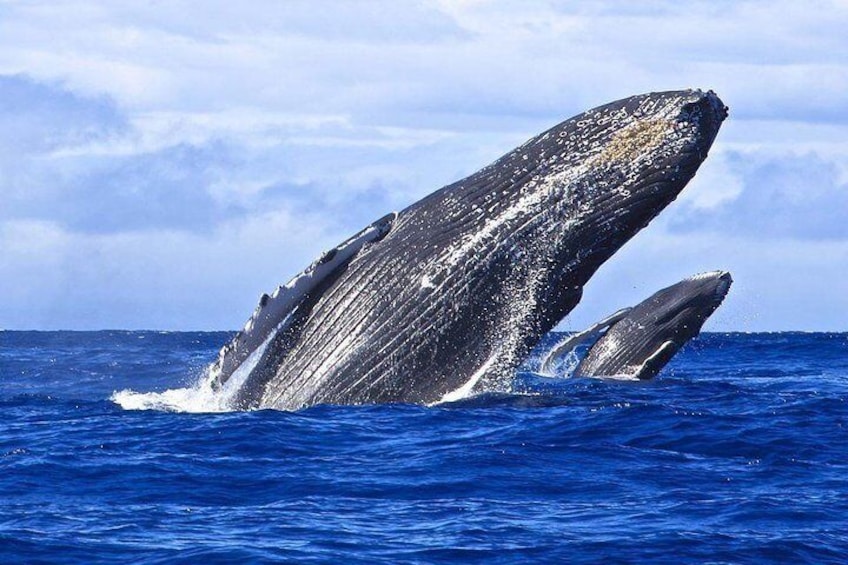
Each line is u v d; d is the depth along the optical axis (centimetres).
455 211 6688
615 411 7575
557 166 6562
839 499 5419
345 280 6888
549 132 6681
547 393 8675
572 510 5222
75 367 14275
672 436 6988
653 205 6506
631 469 6078
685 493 5553
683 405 8388
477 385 7544
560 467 6088
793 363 17650
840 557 4556
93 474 5878
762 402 8706
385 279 6781
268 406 7244
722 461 6353
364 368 6888
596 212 6525
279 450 6369
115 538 4709
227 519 5041
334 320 6925
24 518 5031
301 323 7038
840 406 8412
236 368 7156
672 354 10900
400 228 6812
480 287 6644
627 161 6462
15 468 5997
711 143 6488
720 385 10238
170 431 6919
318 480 5778
